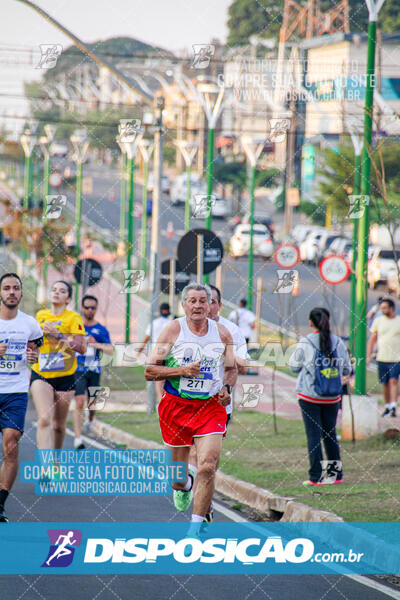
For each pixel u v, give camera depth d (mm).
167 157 82875
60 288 12820
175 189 70625
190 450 10312
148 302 45719
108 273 50000
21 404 10703
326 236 45906
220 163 63188
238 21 49719
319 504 11312
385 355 19812
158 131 23141
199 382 9453
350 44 47906
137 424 19938
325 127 34469
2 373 10734
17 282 10836
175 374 9453
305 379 13047
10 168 62781
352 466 14375
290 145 41656
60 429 13094
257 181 60188
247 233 47531
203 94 28891
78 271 30750
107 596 7820
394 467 14188
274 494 12141
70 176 46031
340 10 52688
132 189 34625
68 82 52438
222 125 46500
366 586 8484
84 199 65938
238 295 42750
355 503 11383
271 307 40688
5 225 37156
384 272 42188
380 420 19109
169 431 9695
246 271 46281
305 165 43438
